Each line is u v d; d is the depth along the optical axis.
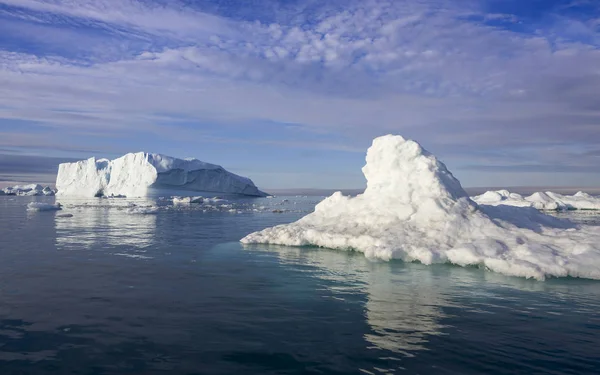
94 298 5.81
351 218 11.27
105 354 3.84
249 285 6.65
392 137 11.95
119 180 66.44
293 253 9.91
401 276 7.31
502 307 5.41
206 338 4.26
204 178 68.06
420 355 3.85
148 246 11.38
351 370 3.53
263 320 4.85
